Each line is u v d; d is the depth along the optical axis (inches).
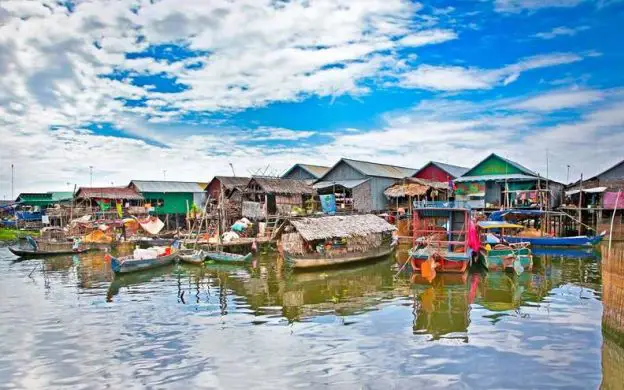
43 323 702.5
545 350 559.2
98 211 2134.6
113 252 1657.2
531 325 657.6
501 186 1839.3
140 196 2333.9
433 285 959.0
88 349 584.4
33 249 1550.2
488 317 704.4
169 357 553.9
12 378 499.8
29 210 2741.1
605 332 566.9
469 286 941.8
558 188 2114.9
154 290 954.7
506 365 516.4
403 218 1828.2
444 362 527.5
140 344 600.7
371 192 2010.3
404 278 1050.1
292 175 2273.6
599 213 1585.9
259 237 1610.5
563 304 776.9
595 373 492.4
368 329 651.5
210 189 2262.6
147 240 1787.6
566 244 1454.2
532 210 1615.4
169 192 2460.6
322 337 619.2
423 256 1091.9
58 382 489.4
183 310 777.6
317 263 1162.6
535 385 467.5
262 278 1085.1
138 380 491.5
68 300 864.3
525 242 1390.3
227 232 1653.5
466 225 1141.7
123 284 1028.5
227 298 868.6
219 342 604.4
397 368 512.4
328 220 1283.2
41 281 1077.1
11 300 867.4
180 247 1457.9
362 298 851.4
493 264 1113.4
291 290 936.3
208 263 1326.3
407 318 707.4
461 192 1871.3
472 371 502.3
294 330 652.1
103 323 700.0
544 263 1225.4
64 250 1605.6
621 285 530.6
